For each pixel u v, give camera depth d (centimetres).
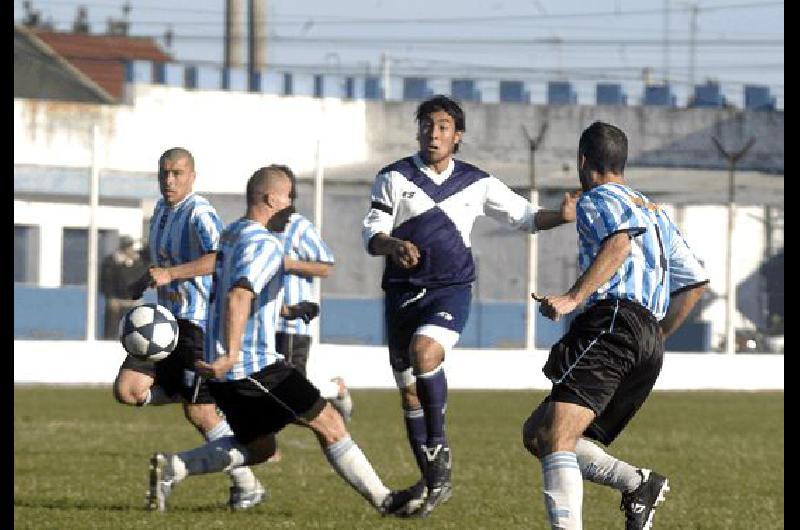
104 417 8744
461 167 4400
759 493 5122
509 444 7300
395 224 4369
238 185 19338
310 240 5153
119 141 19062
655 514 4462
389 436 7662
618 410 3164
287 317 4962
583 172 3250
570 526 3042
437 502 4219
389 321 4406
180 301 4372
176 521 3978
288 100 19762
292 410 4028
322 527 3909
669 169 17188
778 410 10431
